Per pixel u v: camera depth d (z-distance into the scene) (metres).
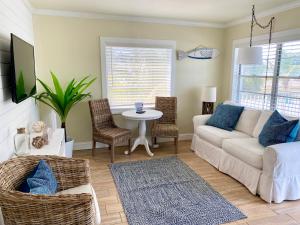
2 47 2.00
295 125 2.51
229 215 2.20
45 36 3.63
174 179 2.95
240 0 3.03
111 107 4.18
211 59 4.59
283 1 3.07
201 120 3.89
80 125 4.02
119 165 3.38
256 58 3.00
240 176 2.81
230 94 4.52
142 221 2.11
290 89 3.32
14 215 1.23
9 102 2.09
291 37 3.17
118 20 3.89
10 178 1.46
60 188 1.75
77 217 1.28
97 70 3.96
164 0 3.03
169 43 4.23
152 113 3.76
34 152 2.07
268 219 2.15
